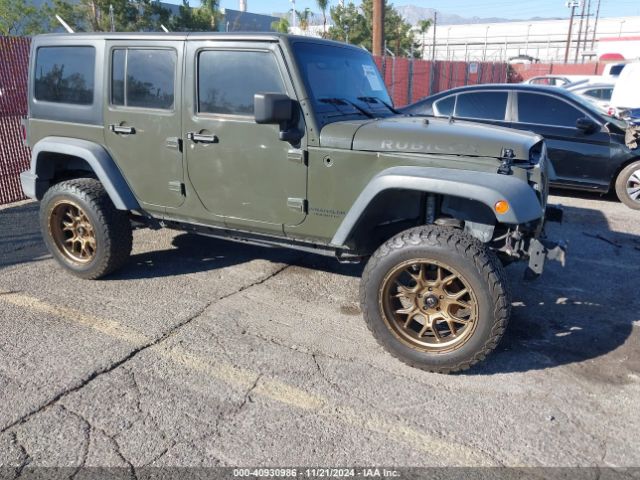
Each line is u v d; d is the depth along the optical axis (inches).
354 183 146.2
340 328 162.6
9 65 291.0
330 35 1321.4
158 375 136.5
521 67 1406.3
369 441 114.7
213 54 157.6
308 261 216.4
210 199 167.2
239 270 205.8
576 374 140.3
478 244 130.7
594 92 630.5
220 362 142.8
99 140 181.5
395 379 136.7
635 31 2541.8
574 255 226.4
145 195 178.2
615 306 179.9
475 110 321.7
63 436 114.5
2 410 122.0
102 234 183.6
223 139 159.2
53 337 153.4
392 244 136.3
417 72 697.6
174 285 191.0
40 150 189.9
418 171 136.7
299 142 149.9
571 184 311.6
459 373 139.7
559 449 113.0
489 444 114.2
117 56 173.6
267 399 128.0
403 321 146.3
